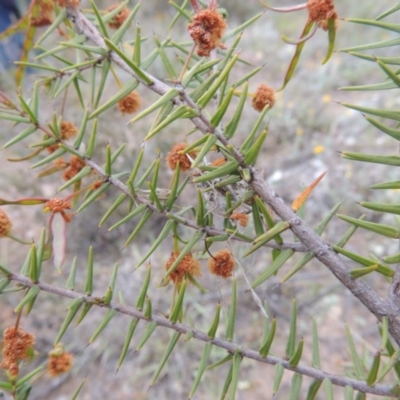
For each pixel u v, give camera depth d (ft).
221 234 0.43
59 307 1.55
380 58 0.40
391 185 0.35
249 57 2.70
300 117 2.09
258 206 0.42
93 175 0.56
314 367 0.45
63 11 0.52
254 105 0.50
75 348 1.45
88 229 1.69
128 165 1.60
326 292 1.49
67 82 0.54
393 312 0.40
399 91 2.19
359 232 1.63
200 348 1.38
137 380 1.36
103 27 0.46
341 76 2.46
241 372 1.33
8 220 0.43
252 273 1.47
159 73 2.19
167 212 0.43
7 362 0.44
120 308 0.43
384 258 0.35
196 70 0.37
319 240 0.40
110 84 2.20
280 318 1.44
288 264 1.54
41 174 0.56
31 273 0.41
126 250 1.67
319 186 1.80
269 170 1.93
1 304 1.55
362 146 1.94
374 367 0.39
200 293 1.46
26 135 0.50
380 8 2.88
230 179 0.40
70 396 1.35
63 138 0.56
